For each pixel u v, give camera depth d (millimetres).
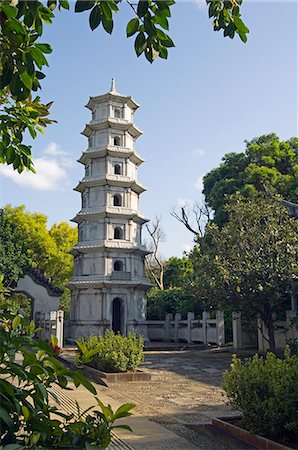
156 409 10789
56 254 43906
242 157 35031
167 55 3848
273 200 22734
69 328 30562
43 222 46312
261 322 24125
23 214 44281
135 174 32500
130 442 7801
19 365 2926
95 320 28672
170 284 43844
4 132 4492
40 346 2949
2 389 2748
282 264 19938
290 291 20875
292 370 7711
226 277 20016
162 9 3568
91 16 3535
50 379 3059
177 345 28594
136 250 30234
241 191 30391
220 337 27000
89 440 2773
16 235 32906
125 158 31406
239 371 8109
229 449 7352
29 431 2760
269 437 7316
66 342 29188
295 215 26359
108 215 30078
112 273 29078
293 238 20172
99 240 29844
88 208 30734
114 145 31547
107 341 15867
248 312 21469
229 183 32875
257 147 34438
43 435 2715
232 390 8031
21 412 2775
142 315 29891
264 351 24250
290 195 30812
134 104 32844
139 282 29375
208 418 9844
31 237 43219
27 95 3488
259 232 20797
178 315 32188
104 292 28797
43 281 33531
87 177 31203
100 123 31344
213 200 33781
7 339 2986
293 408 7156
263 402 7344
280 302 21828
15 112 4410
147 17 3609
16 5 3369
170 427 8977
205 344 28281
